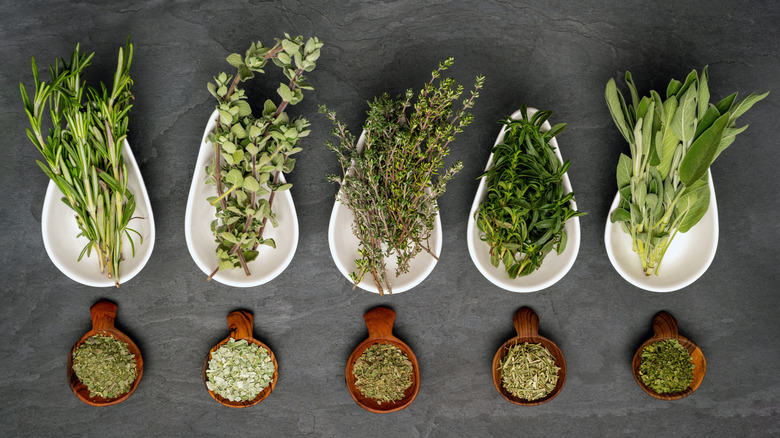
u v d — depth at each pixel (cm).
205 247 148
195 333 160
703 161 138
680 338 156
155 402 161
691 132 139
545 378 153
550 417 164
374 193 138
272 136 134
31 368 158
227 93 143
